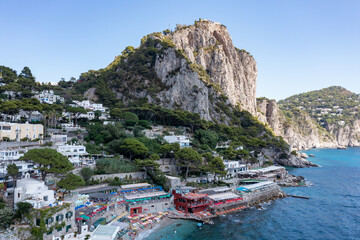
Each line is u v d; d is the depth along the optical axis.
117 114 183.50
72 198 86.12
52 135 134.75
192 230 92.19
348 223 102.31
